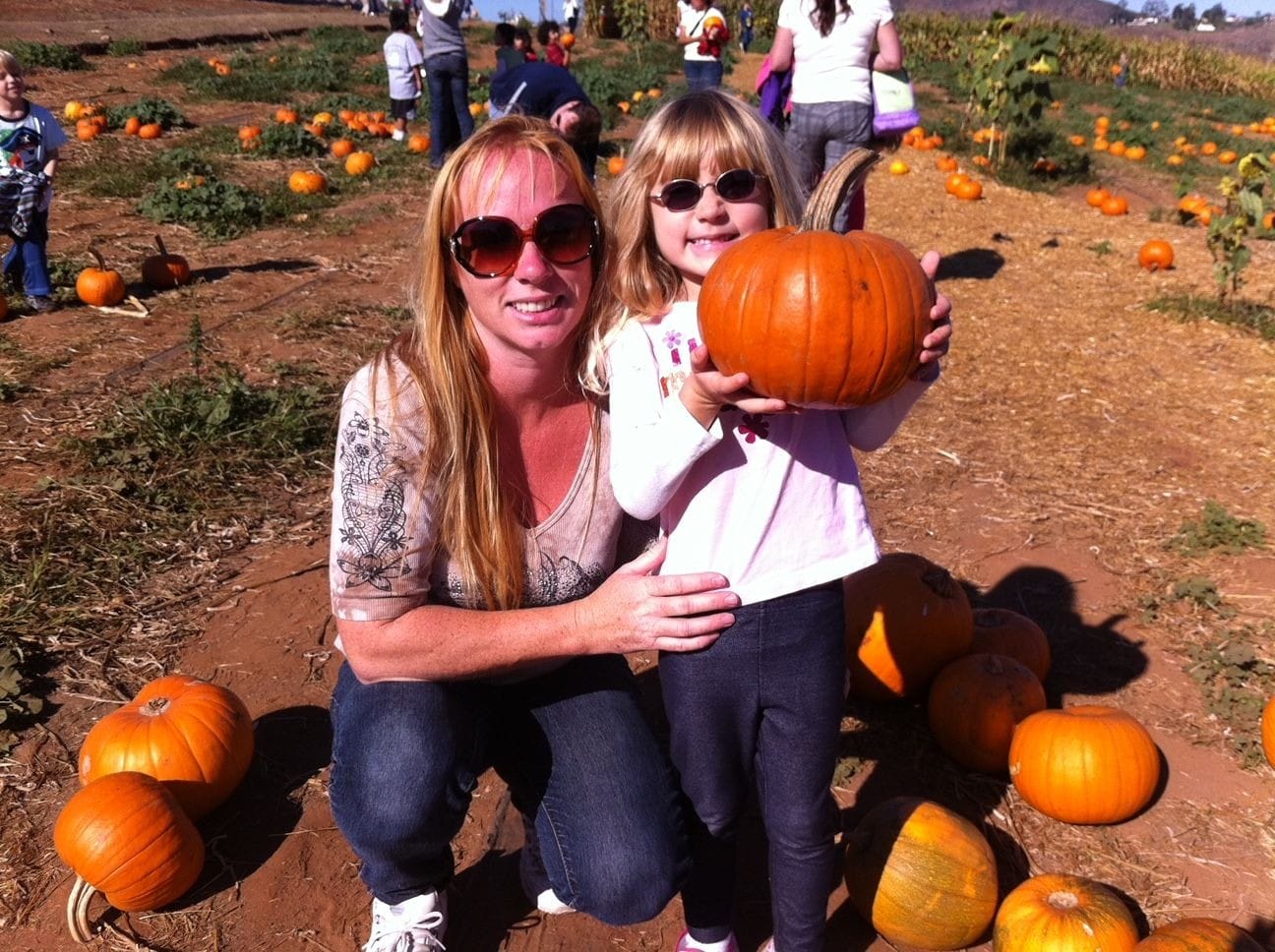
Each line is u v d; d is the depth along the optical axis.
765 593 2.19
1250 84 33.56
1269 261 10.20
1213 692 3.62
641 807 2.23
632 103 19.14
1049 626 4.00
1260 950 2.29
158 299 7.37
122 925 2.63
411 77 14.54
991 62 14.35
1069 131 19.53
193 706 2.96
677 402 2.12
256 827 2.96
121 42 22.36
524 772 2.42
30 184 6.66
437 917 2.40
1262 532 4.63
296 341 6.62
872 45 6.88
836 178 2.15
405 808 2.18
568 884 2.29
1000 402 6.21
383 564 2.10
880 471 5.27
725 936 2.48
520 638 2.12
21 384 5.69
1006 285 8.73
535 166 1.98
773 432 2.22
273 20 31.89
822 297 1.98
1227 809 3.11
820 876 2.28
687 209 2.38
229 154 12.56
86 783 2.92
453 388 2.07
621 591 2.11
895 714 3.51
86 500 4.52
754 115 2.40
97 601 3.92
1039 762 2.98
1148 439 5.75
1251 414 6.11
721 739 2.27
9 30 22.53
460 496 2.13
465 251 1.97
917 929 2.54
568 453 2.26
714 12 12.88
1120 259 9.80
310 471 5.03
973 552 4.53
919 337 2.05
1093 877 2.86
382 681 2.23
